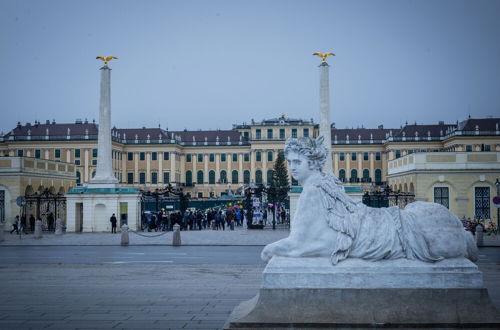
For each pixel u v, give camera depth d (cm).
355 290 512
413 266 515
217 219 3994
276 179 9869
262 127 12144
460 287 511
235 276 1295
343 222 531
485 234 3225
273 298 519
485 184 4003
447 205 4034
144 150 11800
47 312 852
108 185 3700
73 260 1842
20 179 4272
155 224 3681
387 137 11625
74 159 10481
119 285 1146
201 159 12431
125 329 733
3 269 1479
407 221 539
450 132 10638
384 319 504
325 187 546
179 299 960
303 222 536
